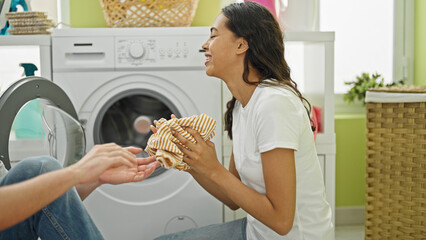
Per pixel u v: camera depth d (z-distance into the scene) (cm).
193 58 190
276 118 111
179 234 148
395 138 177
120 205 192
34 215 100
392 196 181
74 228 101
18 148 133
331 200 201
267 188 113
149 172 115
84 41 187
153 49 189
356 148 251
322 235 123
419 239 177
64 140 151
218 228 148
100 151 98
